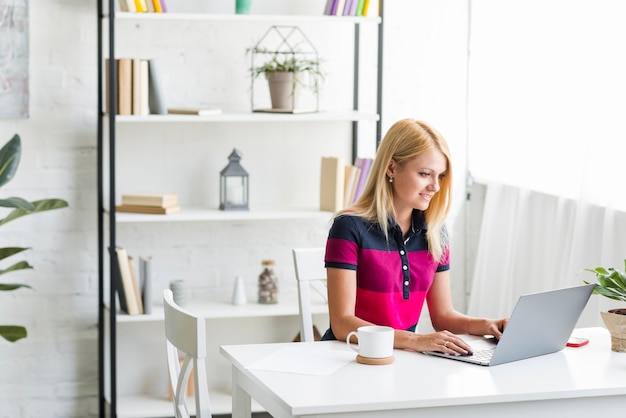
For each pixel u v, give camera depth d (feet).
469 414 7.70
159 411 14.61
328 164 14.73
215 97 15.25
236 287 14.99
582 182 12.12
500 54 15.16
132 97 13.85
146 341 15.40
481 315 15.19
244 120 14.33
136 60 13.82
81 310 15.11
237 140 15.42
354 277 9.71
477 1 15.87
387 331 8.64
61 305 15.03
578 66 12.85
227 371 15.66
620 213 11.77
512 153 14.70
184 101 15.17
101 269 14.52
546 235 13.74
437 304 10.32
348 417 7.42
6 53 14.37
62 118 14.74
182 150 15.24
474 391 7.71
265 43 15.37
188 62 15.14
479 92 15.87
